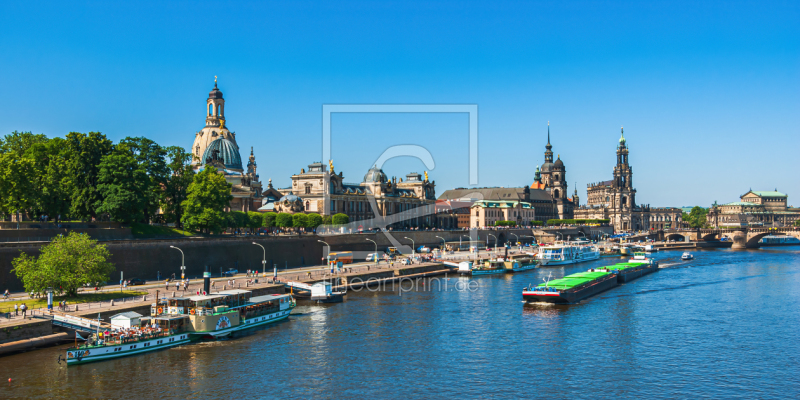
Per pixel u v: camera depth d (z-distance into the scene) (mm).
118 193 134625
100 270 105438
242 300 102750
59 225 129500
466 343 92938
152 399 68812
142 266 130750
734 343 93750
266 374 77688
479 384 75125
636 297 136375
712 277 177875
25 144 145500
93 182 139750
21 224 125875
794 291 146500
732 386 75000
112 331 85062
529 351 89000
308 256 181500
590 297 135875
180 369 78875
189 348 88500
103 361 80938
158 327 88625
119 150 143125
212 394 70750
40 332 85000
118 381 73812
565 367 81750
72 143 139625
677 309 120750
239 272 153125
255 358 84125
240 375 77125
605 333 99688
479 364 82750
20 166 121000
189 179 163500
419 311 116375
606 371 80250
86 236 105875
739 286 156375
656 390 73562
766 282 164875
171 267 137375
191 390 71750
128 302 100188
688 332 100625
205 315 92375
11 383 71938
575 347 91125
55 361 79375
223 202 161250
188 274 141125
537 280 166250
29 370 75938
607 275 157000
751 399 71000
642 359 85375
